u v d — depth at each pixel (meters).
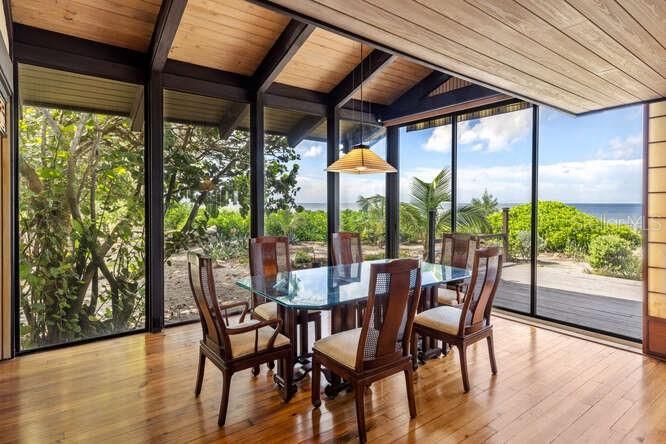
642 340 3.28
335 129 5.14
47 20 3.20
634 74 2.58
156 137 3.78
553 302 4.41
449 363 3.08
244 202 4.54
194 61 4.04
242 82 4.41
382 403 2.46
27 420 2.25
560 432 2.12
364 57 4.52
